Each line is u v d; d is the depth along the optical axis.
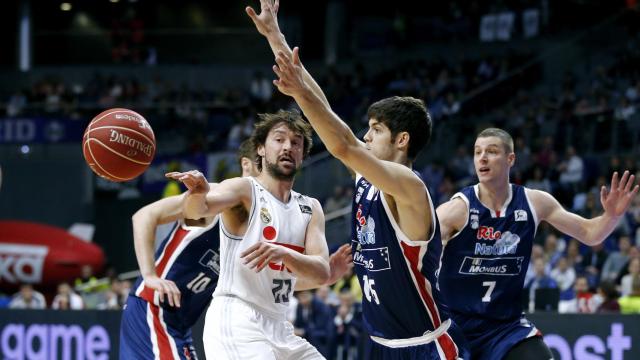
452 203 8.12
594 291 16.36
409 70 33.69
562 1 34.56
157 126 32.03
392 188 6.05
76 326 14.62
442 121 27.31
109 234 29.94
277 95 33.31
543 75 30.14
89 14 41.44
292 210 7.55
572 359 12.87
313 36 40.50
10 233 27.11
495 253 8.01
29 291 19.06
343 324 16.23
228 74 38.31
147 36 41.50
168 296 7.52
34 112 33.03
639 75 28.41
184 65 38.81
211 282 8.41
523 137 26.41
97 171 7.78
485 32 36.06
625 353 12.69
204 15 41.31
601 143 25.06
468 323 8.05
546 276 16.34
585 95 28.14
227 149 30.47
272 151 7.47
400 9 39.66
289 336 7.64
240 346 7.23
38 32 41.50
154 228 7.81
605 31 30.11
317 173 25.06
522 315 8.16
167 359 8.28
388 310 6.75
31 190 31.20
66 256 26.47
